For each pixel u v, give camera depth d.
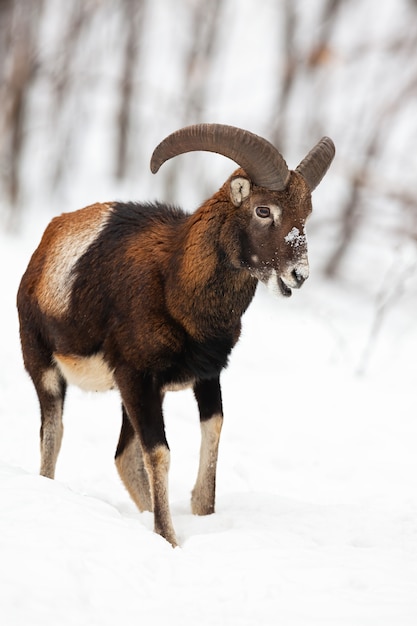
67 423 34.97
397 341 57.38
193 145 23.92
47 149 98.81
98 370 25.73
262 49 126.75
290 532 23.22
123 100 96.31
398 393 43.50
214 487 25.20
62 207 85.06
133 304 24.17
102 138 106.69
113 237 25.52
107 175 97.62
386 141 91.19
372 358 51.81
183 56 112.31
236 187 23.44
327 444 35.62
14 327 47.88
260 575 19.30
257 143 22.91
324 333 57.94
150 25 115.44
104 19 105.06
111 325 24.64
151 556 19.08
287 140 92.38
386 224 83.81
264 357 50.12
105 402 38.00
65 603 16.73
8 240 68.38
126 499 27.73
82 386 26.48
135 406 24.09
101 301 24.94
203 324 23.97
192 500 25.38
